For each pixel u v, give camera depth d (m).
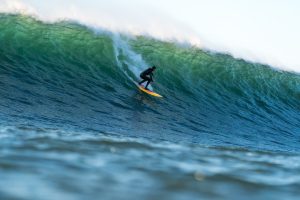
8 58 59.50
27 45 63.94
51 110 46.62
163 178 14.37
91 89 57.84
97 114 49.53
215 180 14.91
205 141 47.47
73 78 59.75
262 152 27.45
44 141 19.91
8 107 43.78
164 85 67.75
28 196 10.67
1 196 10.42
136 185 12.98
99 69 64.44
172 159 19.03
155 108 57.41
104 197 11.30
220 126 57.44
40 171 13.42
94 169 14.68
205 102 66.25
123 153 19.12
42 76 57.47
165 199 11.79
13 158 14.82
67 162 15.31
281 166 20.62
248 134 56.66
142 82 61.56
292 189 14.85
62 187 11.84
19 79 54.56
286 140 57.53
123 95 58.44
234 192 13.47
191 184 13.88
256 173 17.59
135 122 49.84
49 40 66.69
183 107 61.47
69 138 22.19
